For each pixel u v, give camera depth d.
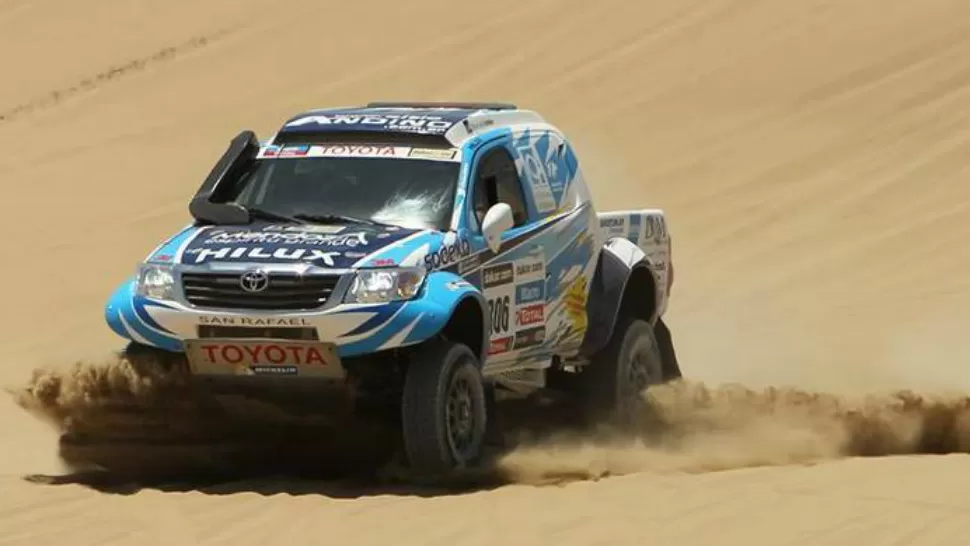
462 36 99.44
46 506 29.86
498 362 34.28
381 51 100.25
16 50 113.31
